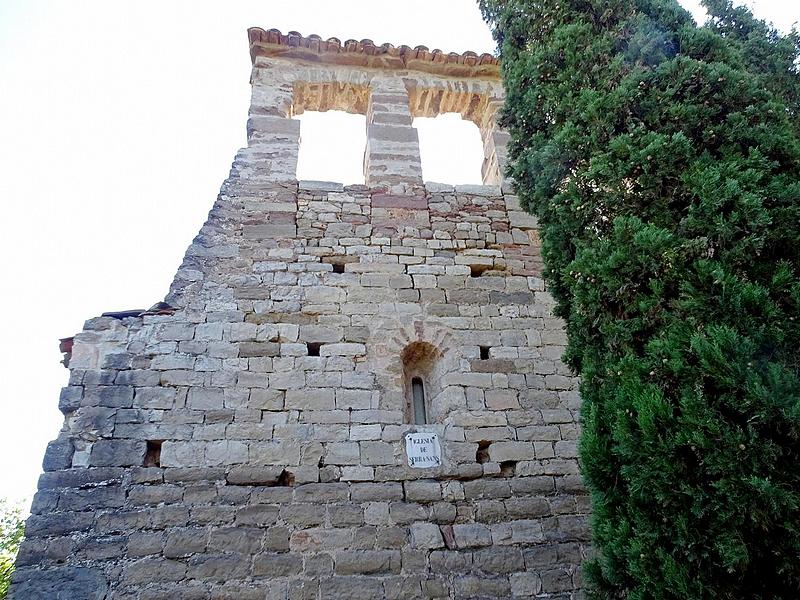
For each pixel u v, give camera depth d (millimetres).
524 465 6707
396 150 9141
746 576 3760
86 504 5688
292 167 8594
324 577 5676
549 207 6105
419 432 6688
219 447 6195
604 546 4512
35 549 5391
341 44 9812
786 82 7305
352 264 7812
